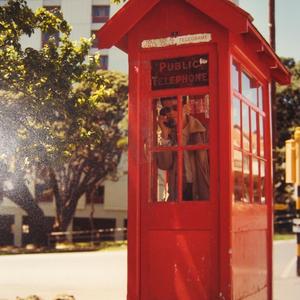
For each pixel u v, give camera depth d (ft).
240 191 17.99
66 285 35.17
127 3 17.71
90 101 23.73
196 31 17.39
